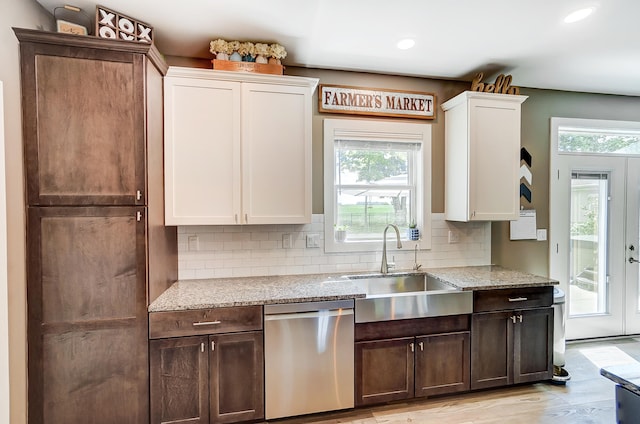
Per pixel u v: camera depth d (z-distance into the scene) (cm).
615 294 350
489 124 275
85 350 184
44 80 177
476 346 240
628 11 197
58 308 180
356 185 295
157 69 211
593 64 272
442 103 305
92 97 183
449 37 229
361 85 289
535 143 328
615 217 347
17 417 172
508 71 286
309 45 241
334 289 230
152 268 199
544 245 332
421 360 232
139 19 205
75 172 182
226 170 232
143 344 190
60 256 180
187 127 225
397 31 221
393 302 225
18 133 172
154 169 204
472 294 239
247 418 204
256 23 212
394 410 230
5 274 165
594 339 346
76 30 194
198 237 261
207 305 197
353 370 220
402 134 295
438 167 305
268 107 238
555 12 199
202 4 191
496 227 320
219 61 231
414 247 300
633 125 348
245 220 235
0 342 162
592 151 346
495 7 194
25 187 175
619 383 100
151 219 198
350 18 206
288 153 241
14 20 171
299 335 209
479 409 231
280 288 233
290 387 209
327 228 284
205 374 198
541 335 253
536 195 330
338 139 287
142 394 190
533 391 254
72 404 183
